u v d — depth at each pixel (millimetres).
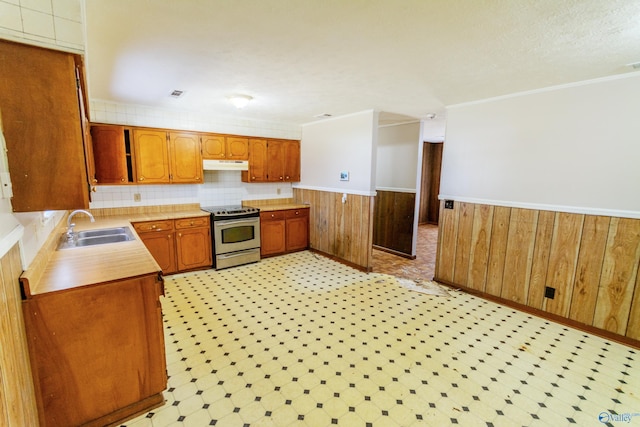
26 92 1314
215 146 4496
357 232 4473
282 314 3027
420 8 1528
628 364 2297
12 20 1212
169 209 4418
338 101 3594
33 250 1700
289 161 5406
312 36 1870
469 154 3543
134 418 1772
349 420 1754
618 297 2600
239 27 1756
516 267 3223
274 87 3006
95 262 1973
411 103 3654
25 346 1417
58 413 1604
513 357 2369
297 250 5383
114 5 1508
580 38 1838
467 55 2143
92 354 1659
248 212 4574
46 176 1385
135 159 3842
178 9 1555
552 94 2859
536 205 3031
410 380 2092
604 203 2639
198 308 3135
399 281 3994
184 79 2750
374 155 4195
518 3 1466
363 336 2645
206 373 2143
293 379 2092
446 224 3842
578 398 1946
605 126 2586
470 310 3188
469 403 1893
